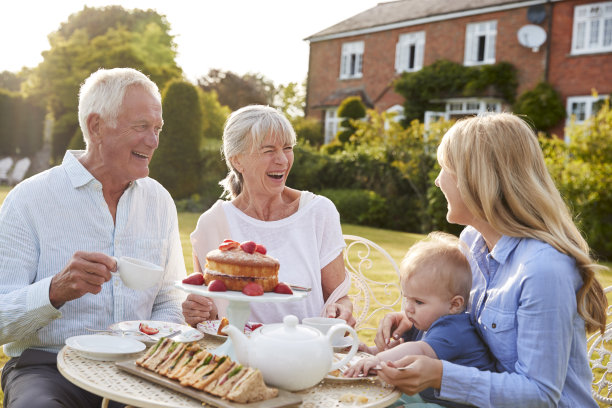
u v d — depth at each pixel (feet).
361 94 79.20
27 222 7.53
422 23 73.46
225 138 9.22
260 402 5.04
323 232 9.57
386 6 84.84
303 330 5.64
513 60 65.62
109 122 7.57
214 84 133.08
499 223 6.55
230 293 5.76
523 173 6.48
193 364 5.45
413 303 7.13
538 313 5.90
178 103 58.95
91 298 7.66
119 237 8.03
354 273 11.60
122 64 100.53
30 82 119.03
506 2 65.46
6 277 7.34
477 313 6.81
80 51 101.04
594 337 8.97
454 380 5.85
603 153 39.83
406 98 72.79
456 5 71.97
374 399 5.64
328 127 83.46
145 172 7.95
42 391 6.52
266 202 9.45
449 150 6.81
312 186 58.59
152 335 7.00
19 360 7.27
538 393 5.78
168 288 8.77
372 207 52.42
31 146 107.04
